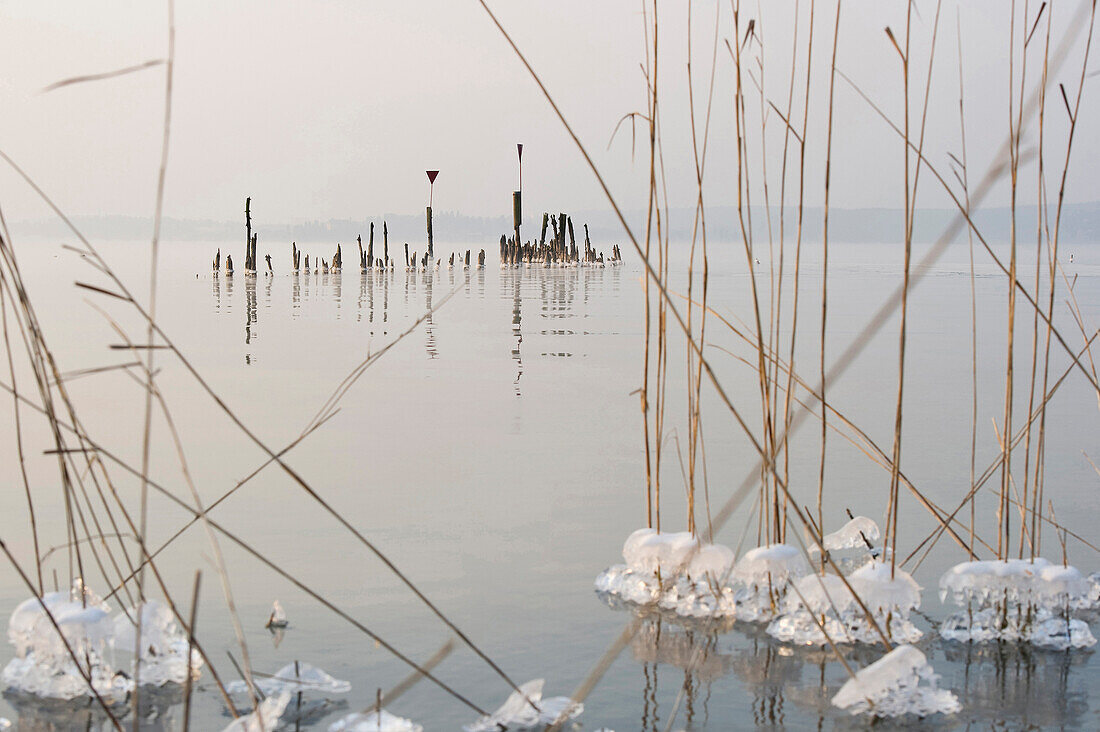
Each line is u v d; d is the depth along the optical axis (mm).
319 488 6465
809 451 7555
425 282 28750
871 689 3469
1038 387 10469
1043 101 4023
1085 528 5559
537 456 7383
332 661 3934
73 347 12961
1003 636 4242
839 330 15703
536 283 27844
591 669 3895
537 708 3504
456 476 6773
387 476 6777
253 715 3322
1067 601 4270
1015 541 5344
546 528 5645
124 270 33469
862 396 9977
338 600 4547
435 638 4156
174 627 4098
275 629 4223
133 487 6422
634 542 4652
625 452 7531
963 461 7211
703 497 6277
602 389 10289
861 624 4230
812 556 5027
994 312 18078
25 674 3715
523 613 4430
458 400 9625
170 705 3594
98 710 3555
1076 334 14789
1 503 5996
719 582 4586
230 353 12766
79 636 3689
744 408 9305
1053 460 7254
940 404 9523
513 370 11500
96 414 8844
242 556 5129
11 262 3412
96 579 4719
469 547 5305
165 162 2744
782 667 3949
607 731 3404
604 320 17000
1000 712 3578
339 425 8453
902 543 5348
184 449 7551
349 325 16250
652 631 4277
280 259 48656
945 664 3986
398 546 5320
